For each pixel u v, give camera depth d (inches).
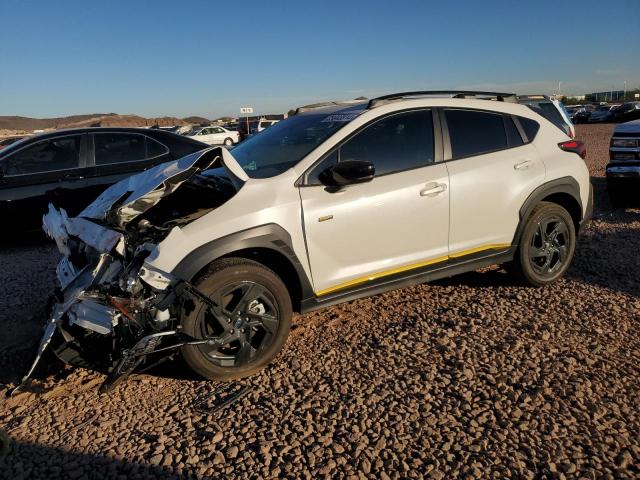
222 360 137.3
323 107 196.7
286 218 142.4
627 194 318.3
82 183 290.5
